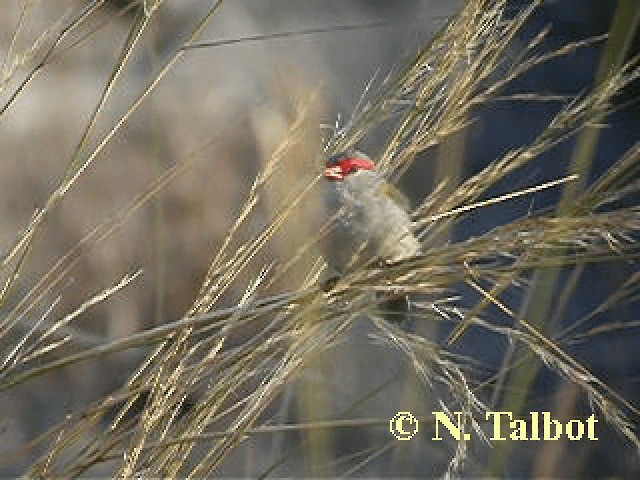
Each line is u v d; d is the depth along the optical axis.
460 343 9.62
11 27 10.66
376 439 6.78
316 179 4.29
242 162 11.81
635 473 7.23
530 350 4.38
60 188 4.25
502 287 4.04
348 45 14.37
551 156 12.73
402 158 4.44
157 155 5.18
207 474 4.04
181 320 3.76
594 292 10.18
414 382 4.50
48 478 3.94
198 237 11.48
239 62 13.37
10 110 11.94
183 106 12.41
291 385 4.68
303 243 4.52
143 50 13.11
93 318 10.66
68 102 12.31
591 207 3.86
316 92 4.79
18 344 3.99
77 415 4.09
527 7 4.19
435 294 4.34
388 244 4.43
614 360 7.94
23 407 10.07
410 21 4.43
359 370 6.41
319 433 4.68
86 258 10.84
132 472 3.98
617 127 13.66
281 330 3.94
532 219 3.67
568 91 14.76
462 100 4.19
